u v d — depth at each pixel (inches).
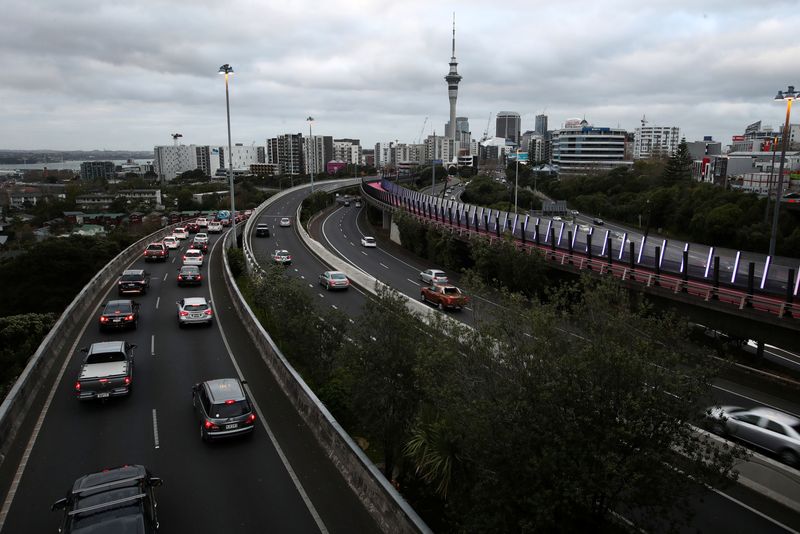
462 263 2151.8
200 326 1175.6
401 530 453.1
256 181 7726.4
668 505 378.0
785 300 1016.2
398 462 660.7
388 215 3179.1
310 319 879.1
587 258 1536.7
